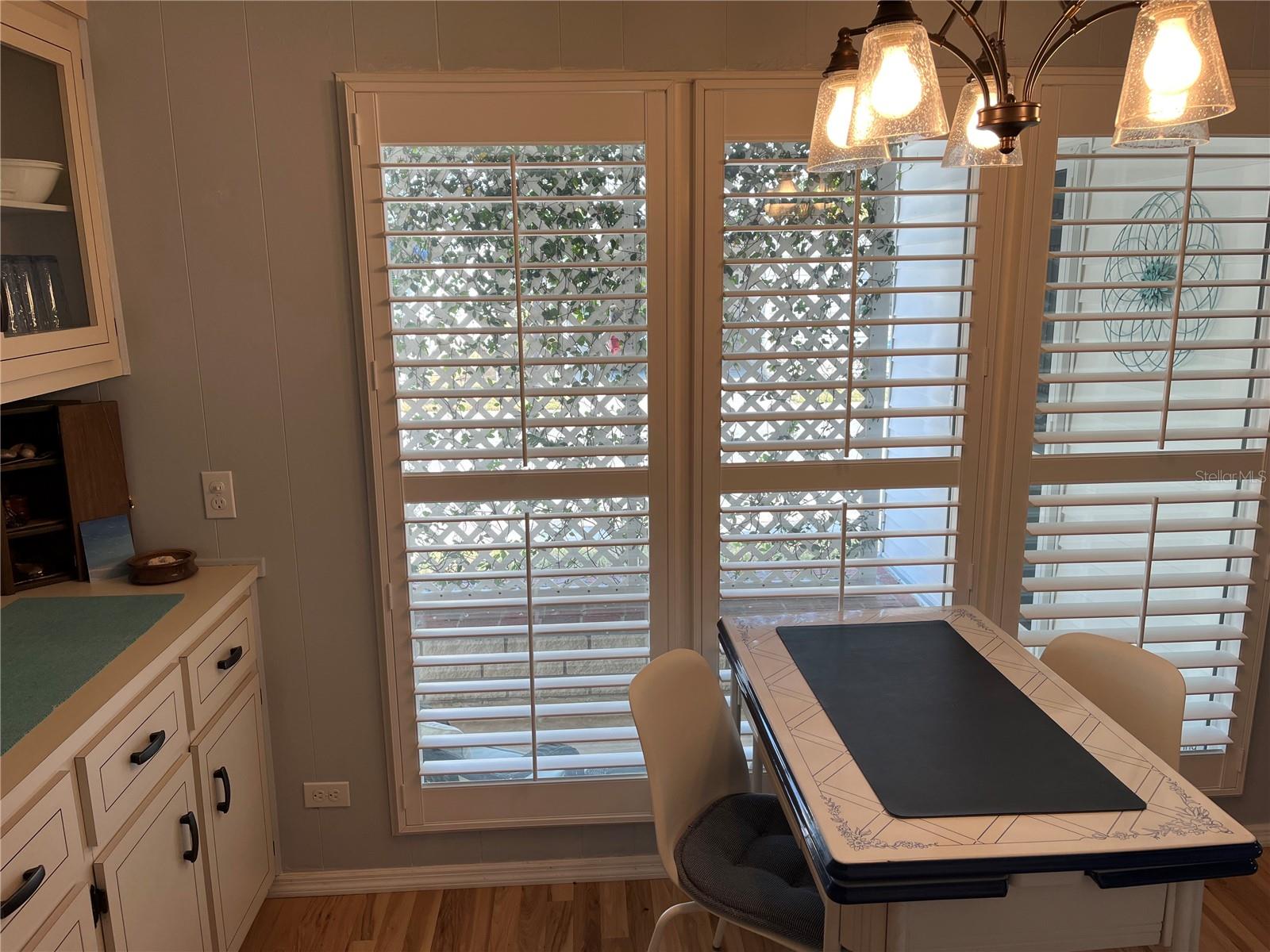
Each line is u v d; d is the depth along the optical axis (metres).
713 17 2.09
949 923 1.40
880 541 2.39
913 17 1.23
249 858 2.20
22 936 1.29
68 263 1.93
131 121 2.06
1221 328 2.32
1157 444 2.38
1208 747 2.55
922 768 1.56
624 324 2.19
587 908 2.39
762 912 1.69
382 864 2.47
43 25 1.83
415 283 2.18
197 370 2.18
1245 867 1.34
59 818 1.40
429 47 2.06
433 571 2.30
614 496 2.28
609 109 2.10
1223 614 2.44
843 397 2.30
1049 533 2.34
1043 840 1.35
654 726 1.88
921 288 2.18
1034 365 2.28
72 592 2.09
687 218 2.18
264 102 2.07
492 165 2.09
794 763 1.58
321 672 2.35
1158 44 1.10
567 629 2.30
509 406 2.24
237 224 2.12
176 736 1.82
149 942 1.68
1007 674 1.94
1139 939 1.43
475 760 2.41
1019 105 1.25
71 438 2.09
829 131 1.42
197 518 2.26
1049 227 2.21
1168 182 2.25
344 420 2.22
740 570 2.32
